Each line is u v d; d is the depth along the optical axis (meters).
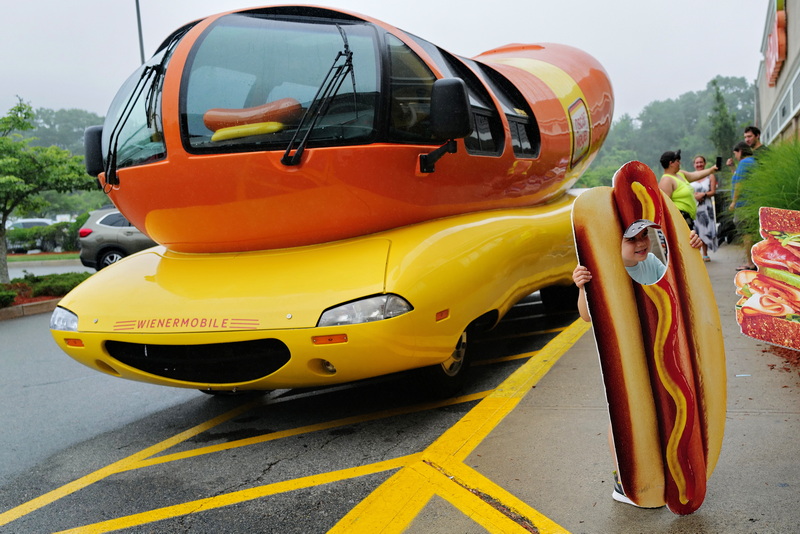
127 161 4.31
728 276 7.59
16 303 11.23
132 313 3.99
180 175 3.97
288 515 3.07
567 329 6.01
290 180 3.83
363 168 3.84
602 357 2.52
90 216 14.21
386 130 3.91
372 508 2.98
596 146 7.24
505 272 4.62
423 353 3.84
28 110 12.41
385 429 4.06
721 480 2.83
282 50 4.05
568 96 6.48
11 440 4.59
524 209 5.49
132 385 5.93
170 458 3.99
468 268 4.15
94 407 5.29
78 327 4.11
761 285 2.90
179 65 4.01
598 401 3.89
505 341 5.93
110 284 4.34
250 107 3.89
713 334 2.56
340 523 2.91
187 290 4.03
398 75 4.04
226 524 3.05
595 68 7.46
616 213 2.51
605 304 2.50
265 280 3.92
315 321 3.60
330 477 3.45
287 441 4.06
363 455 3.69
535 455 3.27
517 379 4.55
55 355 7.48
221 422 4.62
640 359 2.49
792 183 6.29
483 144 4.71
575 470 3.06
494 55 7.47
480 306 4.29
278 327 3.63
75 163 12.84
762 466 2.91
